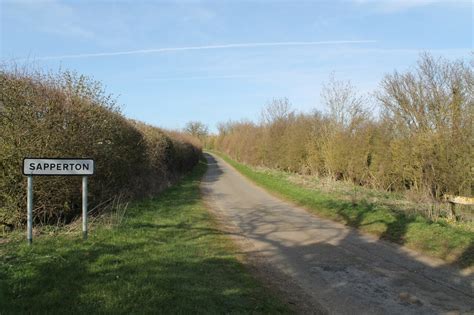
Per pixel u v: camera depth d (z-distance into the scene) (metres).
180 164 34.97
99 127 12.22
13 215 9.62
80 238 8.57
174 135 34.94
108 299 5.31
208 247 9.30
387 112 20.45
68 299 5.24
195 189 23.91
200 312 5.17
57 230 9.45
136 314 4.93
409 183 18.62
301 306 6.05
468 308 5.96
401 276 7.52
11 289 5.38
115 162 13.55
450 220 11.39
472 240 8.95
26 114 9.75
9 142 9.52
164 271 6.77
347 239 10.77
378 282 7.19
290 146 35.06
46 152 9.88
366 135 23.50
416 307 6.01
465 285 6.94
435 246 9.25
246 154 55.28
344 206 15.05
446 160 13.57
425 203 13.97
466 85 14.46
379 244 10.08
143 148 18.05
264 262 8.55
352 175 24.25
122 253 7.67
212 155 94.00
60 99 10.53
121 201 13.88
